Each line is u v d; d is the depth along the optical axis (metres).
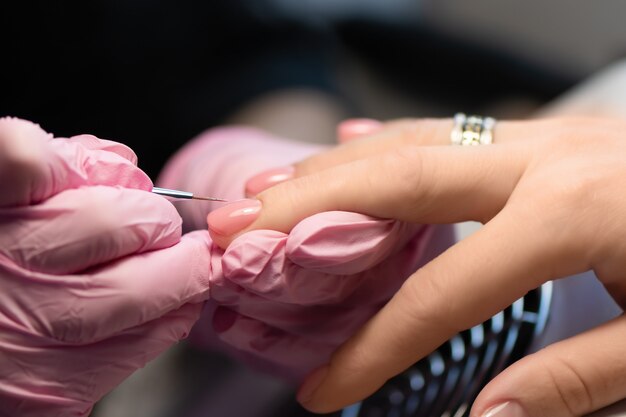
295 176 0.30
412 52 0.59
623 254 0.25
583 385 0.25
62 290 0.24
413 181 0.26
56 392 0.25
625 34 0.57
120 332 0.25
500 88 0.59
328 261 0.26
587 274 0.30
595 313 0.30
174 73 0.48
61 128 0.43
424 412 0.31
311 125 0.48
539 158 0.27
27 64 0.42
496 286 0.26
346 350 0.27
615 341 0.25
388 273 0.29
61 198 0.24
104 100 0.45
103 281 0.24
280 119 0.48
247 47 0.51
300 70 0.51
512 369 0.25
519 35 0.58
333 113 0.50
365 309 0.29
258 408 0.39
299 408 0.38
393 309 0.26
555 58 0.58
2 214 0.24
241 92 0.49
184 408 0.40
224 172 0.35
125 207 0.24
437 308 0.26
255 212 0.26
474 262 0.26
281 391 0.39
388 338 0.26
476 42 0.58
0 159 0.23
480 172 0.27
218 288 0.26
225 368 0.41
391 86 0.59
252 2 0.51
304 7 0.55
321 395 0.27
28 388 0.25
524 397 0.25
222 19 0.50
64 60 0.43
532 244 0.25
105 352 0.25
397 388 0.32
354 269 0.26
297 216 0.26
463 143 0.30
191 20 0.48
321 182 0.27
